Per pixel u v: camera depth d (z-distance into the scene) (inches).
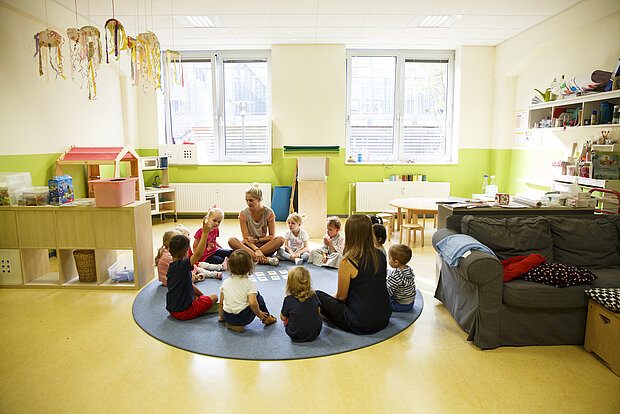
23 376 95.2
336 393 88.5
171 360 101.7
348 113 293.3
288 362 100.6
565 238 126.0
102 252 153.7
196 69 290.2
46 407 84.1
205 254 169.9
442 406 84.5
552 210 139.7
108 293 147.2
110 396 87.8
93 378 94.3
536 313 108.9
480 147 287.0
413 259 189.2
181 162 284.4
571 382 93.4
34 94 186.2
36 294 146.1
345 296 117.0
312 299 111.0
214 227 162.4
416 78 292.7
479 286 107.3
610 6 174.1
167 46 277.4
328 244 176.6
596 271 118.6
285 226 265.1
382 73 291.3
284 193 279.1
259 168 287.9
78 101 218.2
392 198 284.0
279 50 275.4
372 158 298.2
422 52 289.0
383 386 91.1
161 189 268.5
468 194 292.0
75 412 82.7
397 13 208.8
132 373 96.3
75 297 143.4
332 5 196.7
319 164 227.8
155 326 119.3
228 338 111.8
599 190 165.3
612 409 83.8
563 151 219.0
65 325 121.3
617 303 97.1
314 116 281.9
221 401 85.9
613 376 96.0
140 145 287.0
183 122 295.1
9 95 172.6
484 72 279.9
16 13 174.9
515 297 106.1
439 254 137.3
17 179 156.6
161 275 152.0
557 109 210.4
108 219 147.2
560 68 221.3
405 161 297.4
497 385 92.0
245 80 290.5
